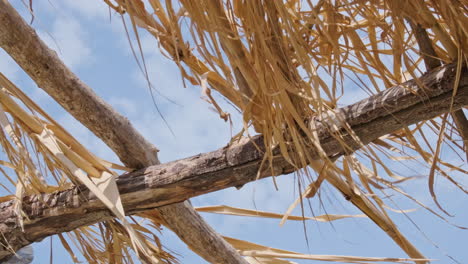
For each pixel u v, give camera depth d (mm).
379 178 3760
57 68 3801
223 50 3584
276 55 3590
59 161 3857
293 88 3553
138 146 3934
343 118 3721
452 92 3643
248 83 3619
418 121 3701
